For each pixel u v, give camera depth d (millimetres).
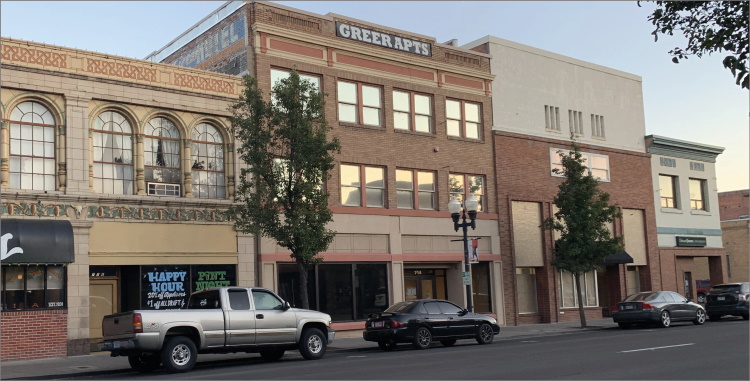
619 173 37656
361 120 28250
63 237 20594
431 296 30844
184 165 23969
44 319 20516
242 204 23906
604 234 29250
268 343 17938
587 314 35062
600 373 13031
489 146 32281
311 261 21703
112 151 22750
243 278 24500
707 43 12258
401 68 29766
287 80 22266
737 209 58188
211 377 14742
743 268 49094
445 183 30516
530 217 33500
